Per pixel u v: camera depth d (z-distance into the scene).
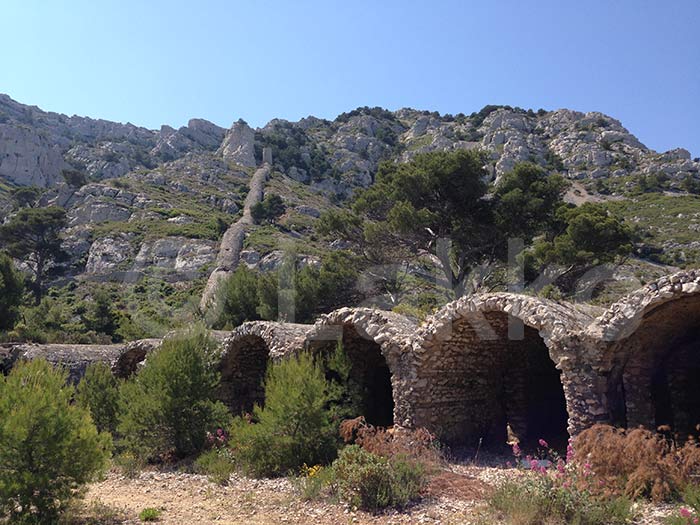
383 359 16.70
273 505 8.68
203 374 14.29
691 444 8.39
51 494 7.59
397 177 27.20
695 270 9.12
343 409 13.69
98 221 58.25
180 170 84.00
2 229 45.91
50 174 88.62
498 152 89.00
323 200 84.44
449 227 26.45
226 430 13.89
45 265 48.78
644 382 11.52
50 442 7.45
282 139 109.50
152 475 11.95
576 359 10.35
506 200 25.45
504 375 15.66
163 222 58.59
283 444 11.34
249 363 18.30
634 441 8.05
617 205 58.31
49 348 23.03
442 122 121.56
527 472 8.85
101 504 8.92
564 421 16.22
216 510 8.58
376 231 25.78
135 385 14.57
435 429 13.01
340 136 117.12
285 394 11.66
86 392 16.28
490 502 7.76
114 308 36.41
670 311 10.10
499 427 15.12
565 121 103.44
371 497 8.23
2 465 7.22
